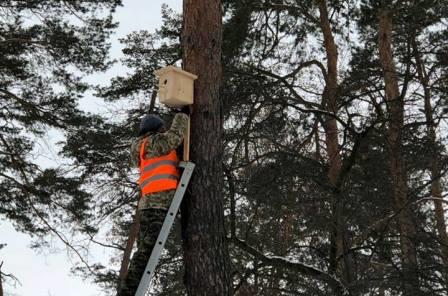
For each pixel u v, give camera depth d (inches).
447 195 452.1
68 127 549.0
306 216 366.6
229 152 422.3
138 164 201.8
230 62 441.7
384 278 336.2
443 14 512.4
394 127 403.5
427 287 344.2
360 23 499.8
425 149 403.5
